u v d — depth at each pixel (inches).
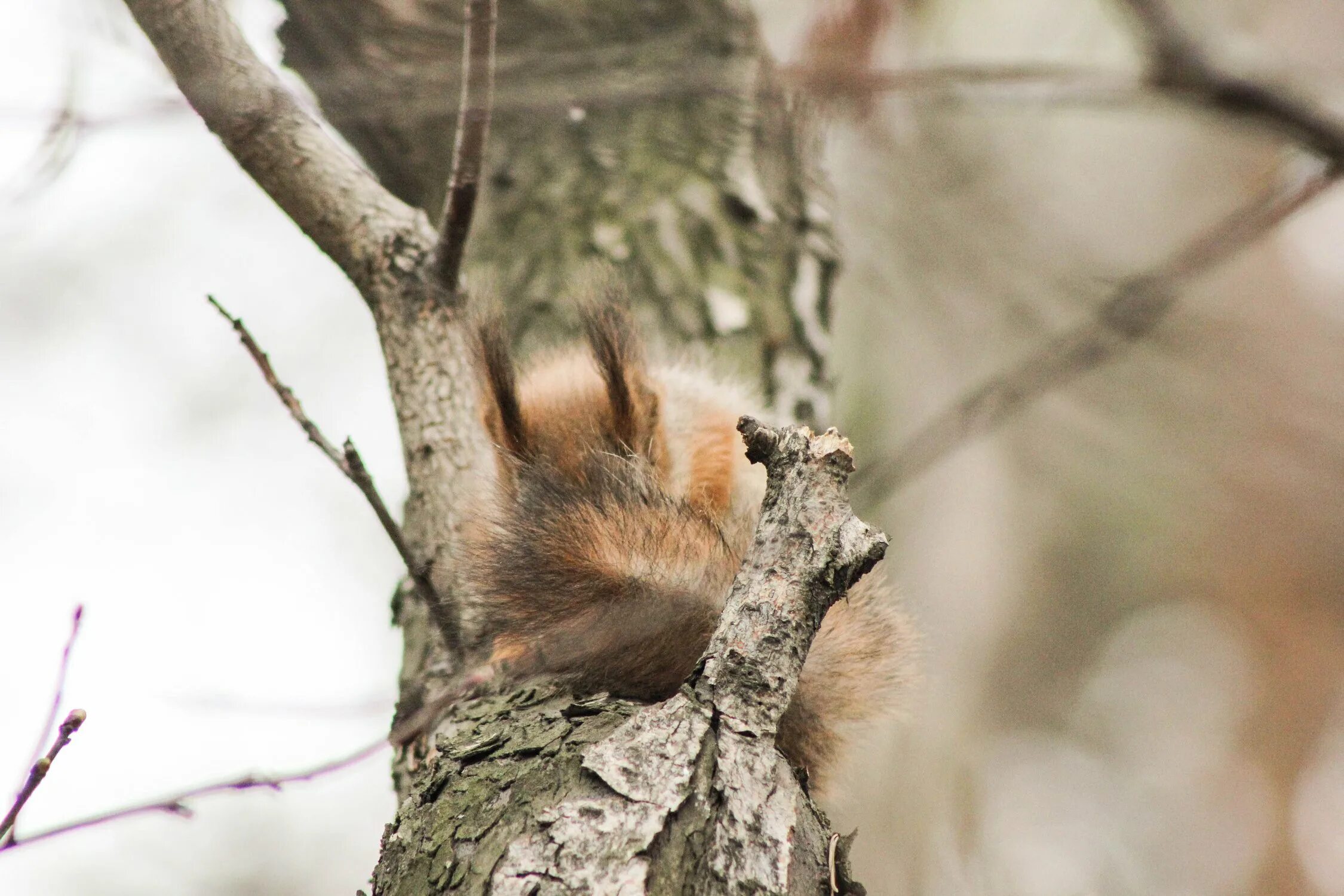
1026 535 732.0
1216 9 855.7
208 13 230.1
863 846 427.2
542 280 326.0
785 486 172.1
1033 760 941.8
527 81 332.2
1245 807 1042.1
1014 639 792.9
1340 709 1049.5
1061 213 735.1
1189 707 1078.4
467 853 158.9
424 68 321.1
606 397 291.4
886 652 255.4
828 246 357.4
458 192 220.2
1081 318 496.1
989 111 464.4
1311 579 966.4
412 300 235.0
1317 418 656.4
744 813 156.3
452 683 214.7
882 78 324.8
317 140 237.6
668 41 346.6
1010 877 520.1
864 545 165.9
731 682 165.3
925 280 515.8
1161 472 745.6
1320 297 1039.0
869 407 517.3
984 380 507.5
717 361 316.5
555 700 210.4
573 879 150.0
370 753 188.5
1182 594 978.1
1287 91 294.8
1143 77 297.4
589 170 340.5
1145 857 971.3
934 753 466.6
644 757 160.4
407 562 212.1
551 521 246.2
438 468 233.8
